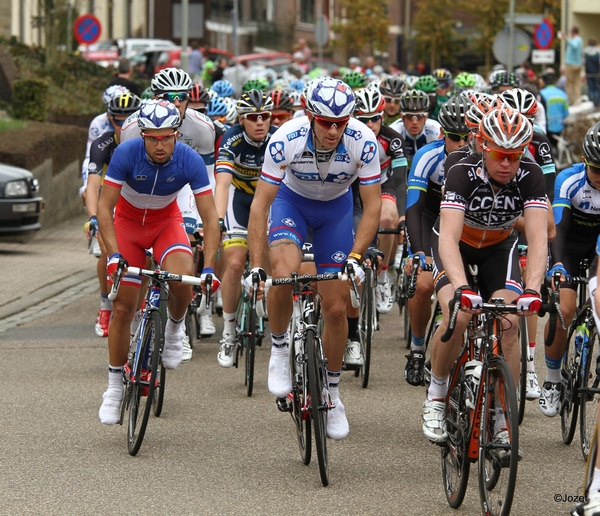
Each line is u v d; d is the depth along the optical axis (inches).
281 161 372.5
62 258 923.4
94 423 428.5
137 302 401.4
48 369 533.0
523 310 304.5
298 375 372.5
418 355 469.1
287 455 385.1
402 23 3668.8
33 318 681.0
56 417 437.1
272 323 381.4
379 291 629.0
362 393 485.4
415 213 430.6
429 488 346.3
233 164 527.8
